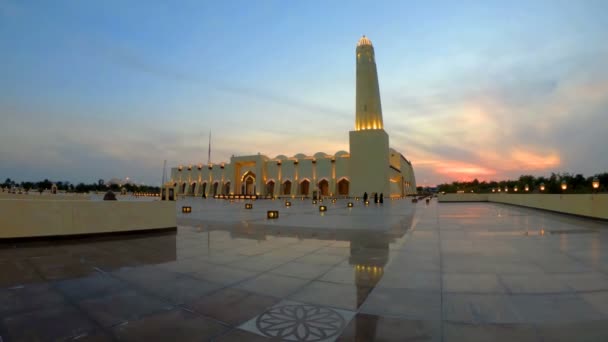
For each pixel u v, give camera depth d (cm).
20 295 454
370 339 319
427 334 328
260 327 348
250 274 560
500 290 462
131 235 1036
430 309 395
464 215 1816
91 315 383
